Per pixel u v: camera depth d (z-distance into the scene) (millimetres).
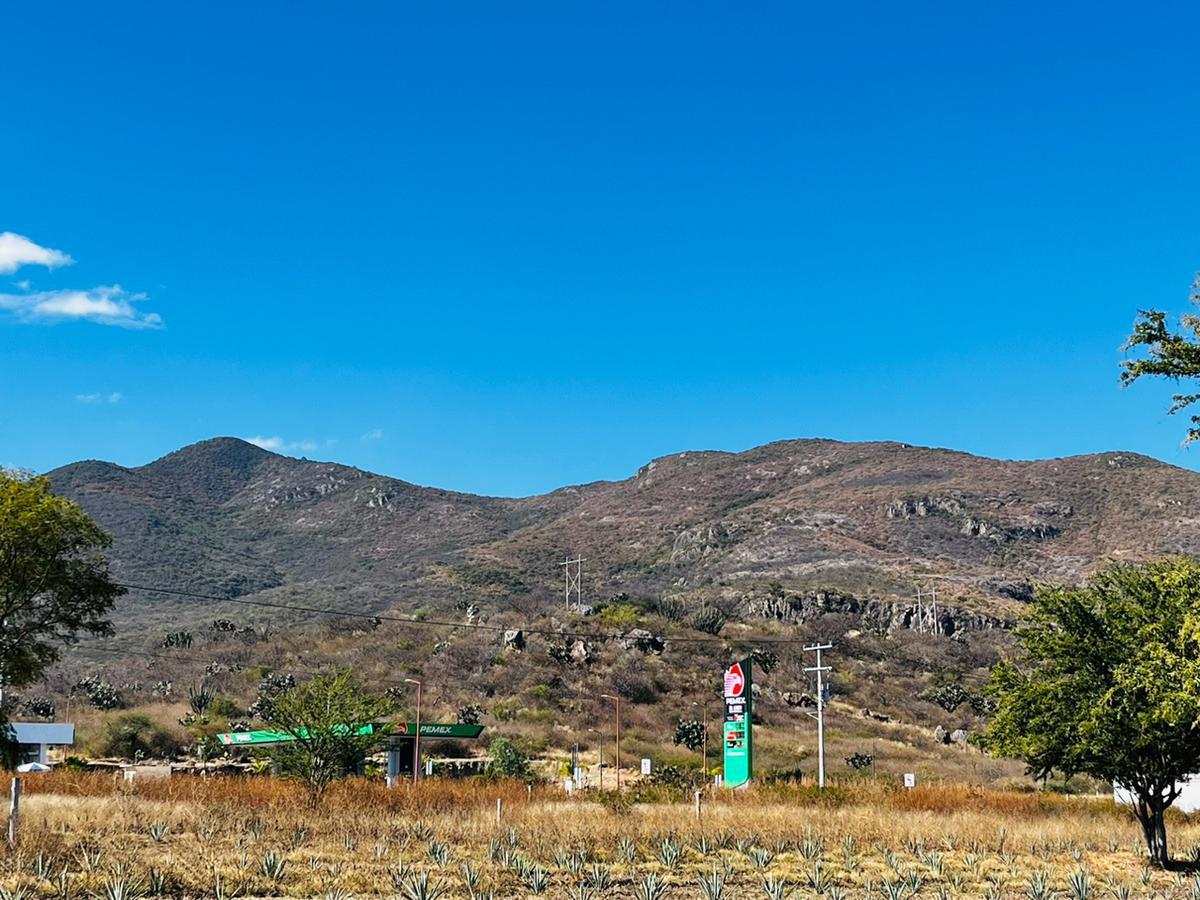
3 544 39312
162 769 56875
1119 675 24422
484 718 80312
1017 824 33062
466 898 18641
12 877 17453
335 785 34750
